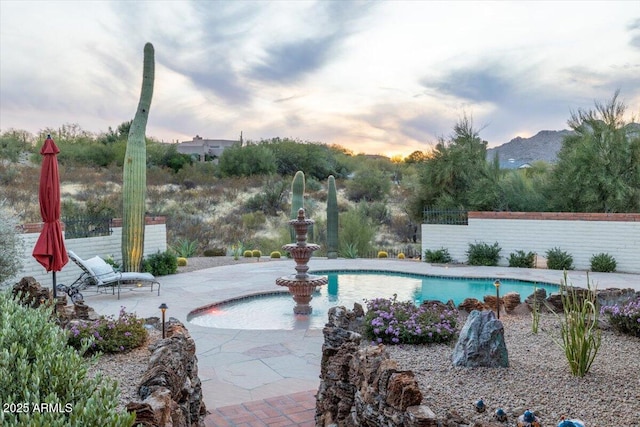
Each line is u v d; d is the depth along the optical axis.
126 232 12.83
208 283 12.77
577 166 16.05
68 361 2.86
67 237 12.32
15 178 25.61
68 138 38.56
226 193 30.66
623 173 15.71
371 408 3.70
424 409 3.20
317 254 20.66
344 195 34.12
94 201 23.28
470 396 3.79
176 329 5.25
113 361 5.16
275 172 36.78
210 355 6.81
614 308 6.09
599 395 3.79
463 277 13.73
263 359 6.64
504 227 15.62
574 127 16.88
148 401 3.09
